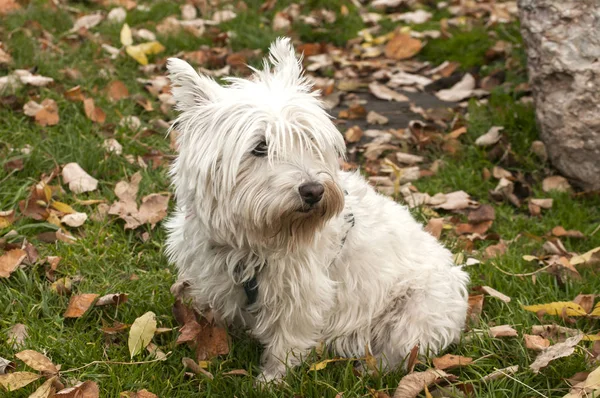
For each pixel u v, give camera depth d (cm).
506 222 210
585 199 217
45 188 197
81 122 222
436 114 246
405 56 302
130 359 168
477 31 309
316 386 164
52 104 222
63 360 167
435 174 224
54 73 239
